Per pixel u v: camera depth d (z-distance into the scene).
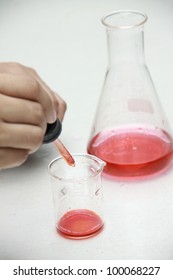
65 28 0.96
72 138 0.67
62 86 0.79
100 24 0.95
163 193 0.58
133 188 0.59
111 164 0.60
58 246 0.53
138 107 0.62
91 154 0.61
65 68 0.84
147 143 0.61
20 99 0.55
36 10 1.02
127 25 0.61
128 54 0.61
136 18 0.62
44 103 0.57
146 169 0.60
